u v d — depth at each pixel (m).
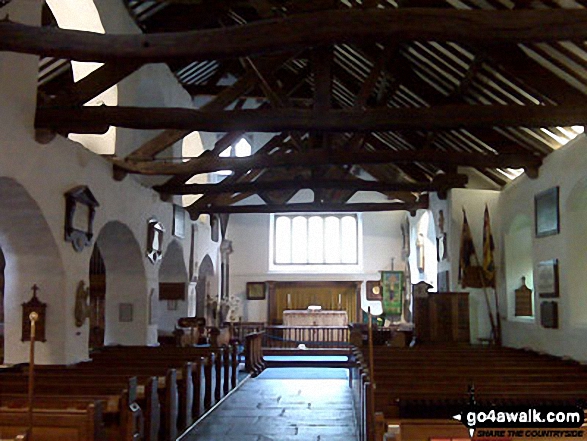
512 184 12.50
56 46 6.62
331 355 18.22
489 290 13.50
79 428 5.04
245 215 22.36
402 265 21.69
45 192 8.54
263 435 8.41
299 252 22.38
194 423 9.04
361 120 8.14
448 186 13.59
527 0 7.19
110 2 11.12
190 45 6.67
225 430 8.72
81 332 9.71
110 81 8.34
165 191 14.13
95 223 10.31
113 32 11.26
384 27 6.50
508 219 12.77
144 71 13.08
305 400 11.26
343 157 11.19
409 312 20.36
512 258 12.82
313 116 8.17
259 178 20.12
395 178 17.64
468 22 6.41
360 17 6.54
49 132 8.31
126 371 8.22
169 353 10.62
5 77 7.52
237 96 10.52
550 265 10.34
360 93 9.13
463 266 13.42
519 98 9.41
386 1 9.70
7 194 8.09
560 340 9.99
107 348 11.23
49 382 7.05
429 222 17.27
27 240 8.84
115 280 12.90
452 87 10.45
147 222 13.09
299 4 7.64
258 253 22.12
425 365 8.54
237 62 16.61
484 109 7.96
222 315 20.52
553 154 10.27
